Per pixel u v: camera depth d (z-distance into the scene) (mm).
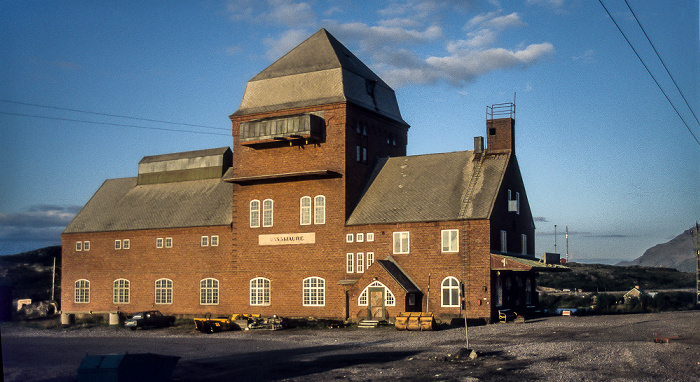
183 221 61625
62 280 67875
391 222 51125
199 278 59812
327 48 58688
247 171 58250
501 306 49375
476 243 47875
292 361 31250
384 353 32969
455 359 29656
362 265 51938
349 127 54531
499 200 50219
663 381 22938
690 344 31172
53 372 30078
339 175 53594
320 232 54000
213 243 59469
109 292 64938
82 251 67125
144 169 70500
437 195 51688
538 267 46594
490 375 25406
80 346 41562
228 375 27562
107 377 22812
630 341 33188
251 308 56500
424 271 49562
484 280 47312
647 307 64312
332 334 44625
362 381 25312
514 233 53406
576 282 111250
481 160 53281
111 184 73062
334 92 55156
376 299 48812
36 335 51344
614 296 75062
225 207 61031
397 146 63000
